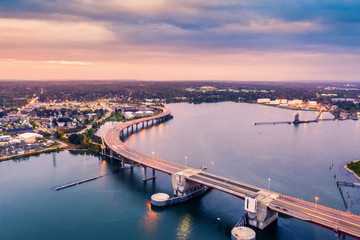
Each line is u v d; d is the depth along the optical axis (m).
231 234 199.00
